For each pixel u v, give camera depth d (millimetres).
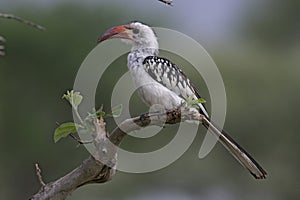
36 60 19219
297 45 23047
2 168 19781
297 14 23156
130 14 19375
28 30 18922
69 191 6621
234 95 19781
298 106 20359
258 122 20219
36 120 19672
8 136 19547
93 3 19312
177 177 20172
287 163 20703
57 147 19438
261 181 20625
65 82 19438
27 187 20031
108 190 19797
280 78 20328
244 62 20234
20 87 19484
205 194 20516
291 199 20844
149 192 20312
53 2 19391
